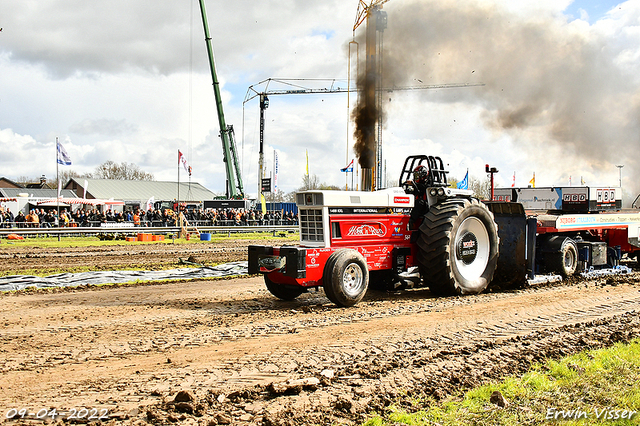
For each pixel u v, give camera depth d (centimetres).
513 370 529
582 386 481
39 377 511
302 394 463
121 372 527
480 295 999
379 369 527
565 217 1214
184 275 1334
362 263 891
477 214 1011
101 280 1204
